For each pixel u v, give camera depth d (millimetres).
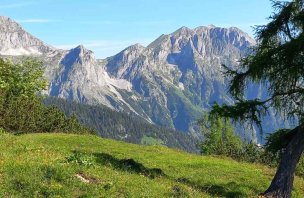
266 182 30156
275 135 25078
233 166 35344
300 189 30203
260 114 24141
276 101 23781
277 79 22938
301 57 21859
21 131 51188
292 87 23156
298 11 22828
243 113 24234
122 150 37969
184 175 28938
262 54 23250
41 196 14586
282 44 22672
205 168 32875
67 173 16672
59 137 41500
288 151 24047
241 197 25172
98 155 27469
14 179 15195
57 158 18984
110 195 15773
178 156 37875
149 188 18078
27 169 16172
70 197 14977
